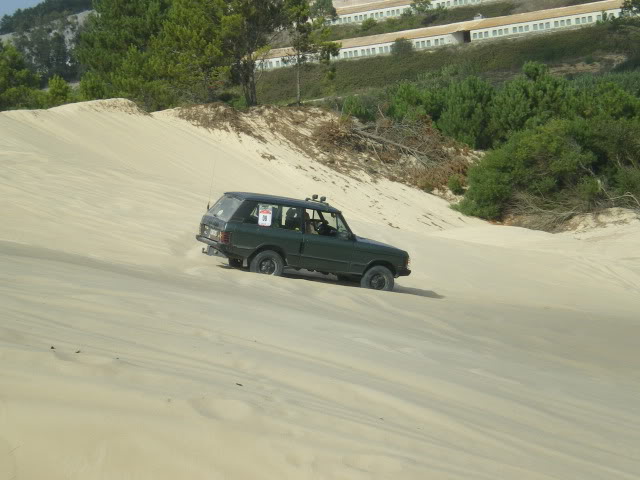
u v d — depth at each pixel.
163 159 74.06
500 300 39.09
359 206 85.75
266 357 13.23
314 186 85.75
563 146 94.31
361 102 117.06
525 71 117.44
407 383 14.05
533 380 17.69
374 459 8.47
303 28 117.25
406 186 97.31
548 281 48.53
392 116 112.31
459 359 18.38
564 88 112.12
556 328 30.36
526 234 72.00
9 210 35.59
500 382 16.28
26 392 8.22
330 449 8.48
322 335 17.48
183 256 34.03
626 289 51.22
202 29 109.19
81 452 7.30
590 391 18.00
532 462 10.27
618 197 92.06
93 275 20.91
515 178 95.50
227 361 12.29
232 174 77.75
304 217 32.62
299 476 7.68
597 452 12.00
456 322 27.14
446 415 11.59
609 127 95.06
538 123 106.38
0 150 49.41
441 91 118.75
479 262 49.47
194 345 13.02
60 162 48.56
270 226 31.95
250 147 88.19
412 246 49.47
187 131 85.75
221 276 28.30
